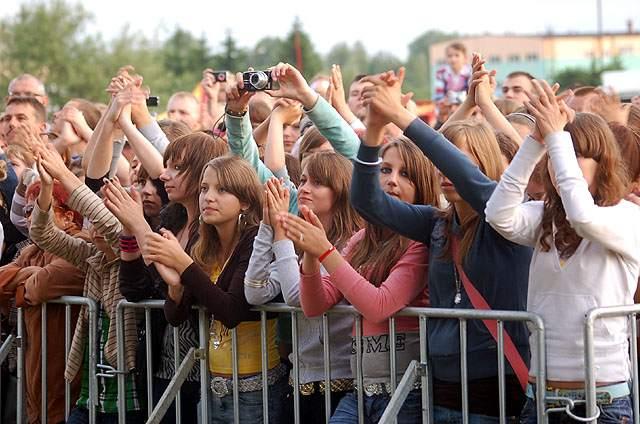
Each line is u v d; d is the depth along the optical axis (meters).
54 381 9.55
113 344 8.88
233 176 8.11
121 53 74.62
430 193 7.69
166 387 8.74
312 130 9.85
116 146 10.09
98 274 9.05
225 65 86.38
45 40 72.12
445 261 7.17
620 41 93.50
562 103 6.51
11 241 10.74
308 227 7.29
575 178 6.37
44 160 8.81
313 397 8.09
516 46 92.31
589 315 6.44
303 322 8.00
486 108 9.03
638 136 7.67
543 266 6.67
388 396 7.48
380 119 6.92
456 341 7.09
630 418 6.64
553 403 6.64
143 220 8.34
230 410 8.27
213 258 8.29
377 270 7.57
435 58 89.50
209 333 8.26
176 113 14.87
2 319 10.23
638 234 6.56
